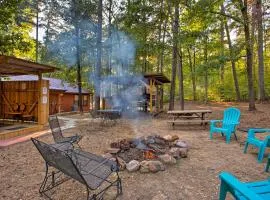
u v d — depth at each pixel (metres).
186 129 8.51
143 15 12.30
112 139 6.65
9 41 10.41
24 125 8.50
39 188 3.29
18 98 9.67
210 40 16.53
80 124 9.92
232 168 4.12
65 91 16.81
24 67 7.97
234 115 6.58
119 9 15.18
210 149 5.45
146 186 3.38
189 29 12.12
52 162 2.96
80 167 2.99
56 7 14.26
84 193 3.16
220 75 24.16
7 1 8.98
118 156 4.50
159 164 3.99
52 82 17.16
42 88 8.71
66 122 10.66
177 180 3.60
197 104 20.22
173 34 12.34
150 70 23.06
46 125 9.01
